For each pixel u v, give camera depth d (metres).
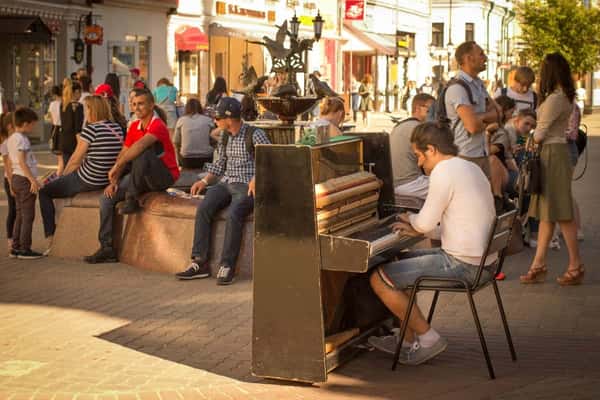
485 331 8.85
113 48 36.56
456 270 7.55
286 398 7.05
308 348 7.25
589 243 13.52
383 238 7.50
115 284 10.95
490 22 87.12
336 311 7.90
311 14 52.97
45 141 32.28
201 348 8.39
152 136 11.88
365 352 8.16
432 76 74.44
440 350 7.73
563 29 58.88
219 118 11.34
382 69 65.25
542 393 6.95
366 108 51.59
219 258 11.32
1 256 12.55
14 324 9.17
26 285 10.86
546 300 10.05
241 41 46.06
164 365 7.89
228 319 9.38
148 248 11.78
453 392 7.08
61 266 11.94
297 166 7.14
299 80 50.25
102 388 7.28
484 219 7.62
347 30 57.56
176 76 40.97
